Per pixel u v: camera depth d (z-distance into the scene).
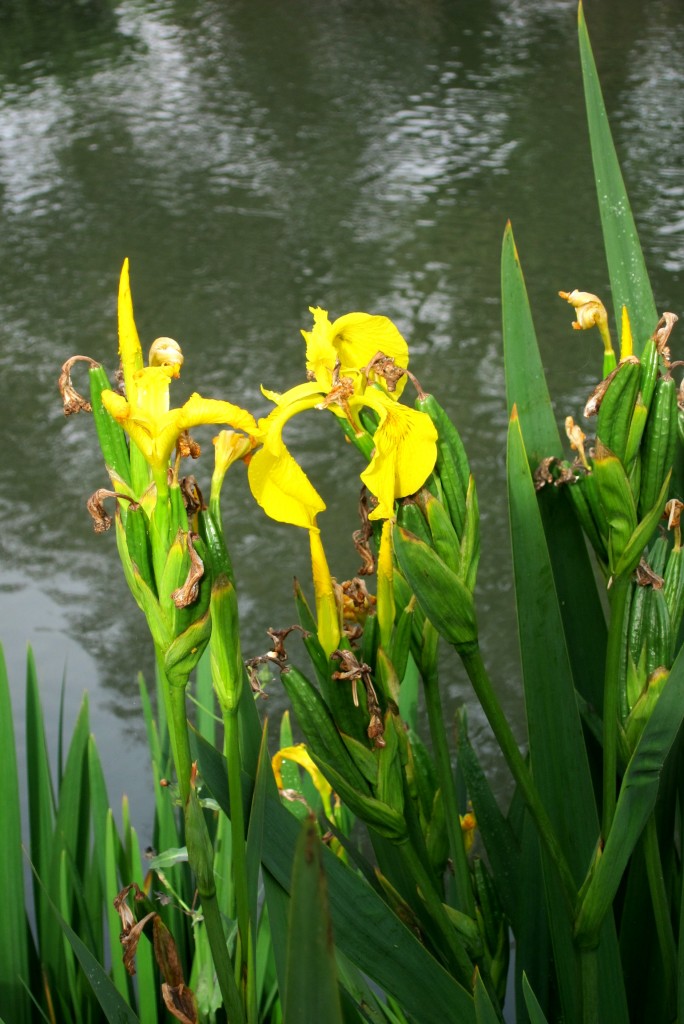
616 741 1.09
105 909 1.54
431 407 1.07
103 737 2.49
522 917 1.25
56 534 3.30
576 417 3.62
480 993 1.06
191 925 1.42
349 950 1.08
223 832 1.41
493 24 10.12
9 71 8.66
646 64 8.53
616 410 1.06
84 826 1.46
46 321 4.56
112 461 1.03
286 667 1.07
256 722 1.11
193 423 1.00
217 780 1.09
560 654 1.13
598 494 1.08
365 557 1.11
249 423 1.02
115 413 1.01
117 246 5.31
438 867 1.23
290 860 1.08
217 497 1.03
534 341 1.19
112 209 5.81
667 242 4.99
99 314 4.60
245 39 9.73
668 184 5.76
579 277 4.80
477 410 3.73
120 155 6.68
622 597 1.08
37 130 7.19
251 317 4.50
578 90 7.87
